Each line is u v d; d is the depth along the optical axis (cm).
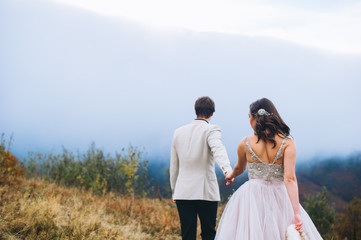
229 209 325
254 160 315
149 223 639
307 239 276
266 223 299
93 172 982
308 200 1105
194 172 374
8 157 821
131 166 978
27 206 497
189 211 371
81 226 482
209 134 374
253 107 324
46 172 1027
